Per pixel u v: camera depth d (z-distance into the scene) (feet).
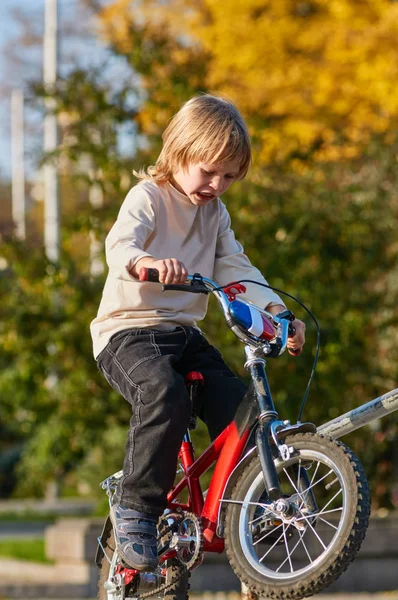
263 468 11.35
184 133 12.25
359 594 32.68
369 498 10.96
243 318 11.91
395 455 38.29
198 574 32.65
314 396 34.60
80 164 37.88
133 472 11.82
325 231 35.60
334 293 35.45
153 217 12.58
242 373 33.32
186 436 13.02
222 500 11.95
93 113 36.22
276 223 34.76
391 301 36.06
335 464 11.19
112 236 12.25
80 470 47.24
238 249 13.46
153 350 12.23
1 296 35.78
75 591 33.81
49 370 36.17
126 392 12.20
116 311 12.62
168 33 37.76
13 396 36.29
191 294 12.85
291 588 11.17
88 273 36.29
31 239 36.65
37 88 36.73
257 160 36.01
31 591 33.63
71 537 35.19
